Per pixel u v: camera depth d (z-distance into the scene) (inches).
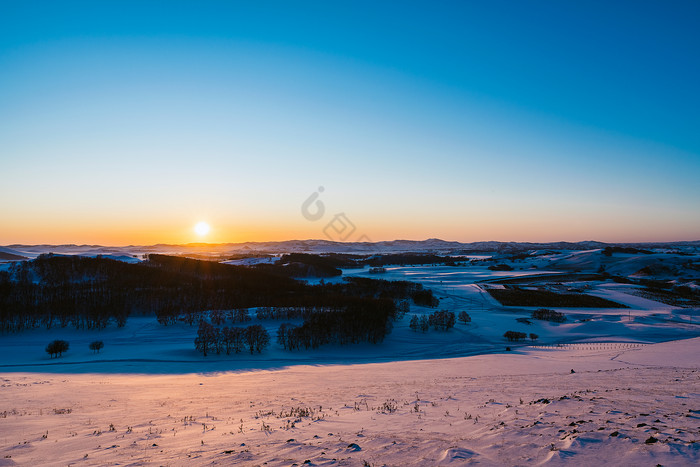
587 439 560.7
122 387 2078.0
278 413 1118.4
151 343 4817.9
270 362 3858.3
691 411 747.4
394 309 5871.1
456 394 1341.0
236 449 664.4
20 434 908.6
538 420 743.1
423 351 4461.1
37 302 6131.9
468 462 507.8
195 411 1252.5
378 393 1528.1
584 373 1936.5
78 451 730.8
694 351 3043.8
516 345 4618.6
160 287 7568.9
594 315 6318.9
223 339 4313.5
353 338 4672.7
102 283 7691.9
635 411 784.3
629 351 3393.2
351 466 522.6
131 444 767.7
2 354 4239.7
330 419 948.6
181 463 596.1
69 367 3567.9
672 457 467.2
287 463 554.3
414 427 797.9
